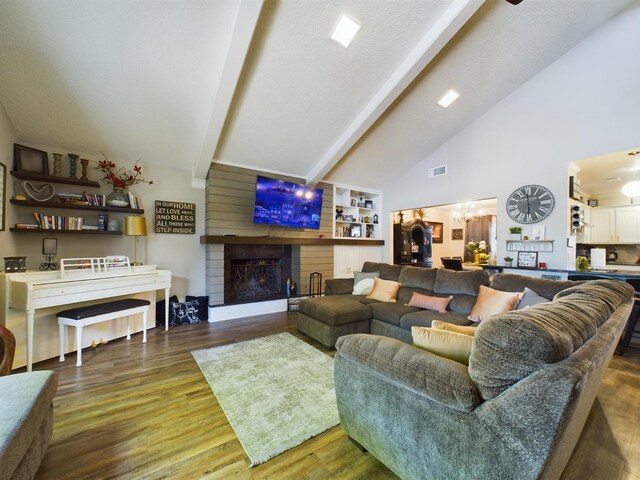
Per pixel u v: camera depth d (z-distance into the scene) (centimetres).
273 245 494
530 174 406
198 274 435
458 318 275
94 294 275
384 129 444
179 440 160
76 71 260
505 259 427
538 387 84
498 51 347
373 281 387
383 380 130
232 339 325
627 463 146
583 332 105
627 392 216
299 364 259
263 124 366
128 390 213
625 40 327
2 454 94
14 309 243
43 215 307
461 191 487
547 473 90
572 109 367
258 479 135
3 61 239
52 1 209
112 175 351
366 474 139
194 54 262
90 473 137
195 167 404
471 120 467
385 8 258
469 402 97
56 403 195
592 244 544
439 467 108
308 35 268
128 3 219
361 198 633
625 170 430
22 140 308
